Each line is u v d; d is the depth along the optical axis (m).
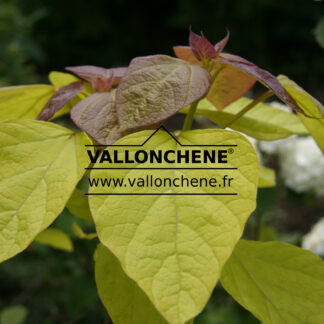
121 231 0.30
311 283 0.40
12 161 0.36
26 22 3.61
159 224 0.30
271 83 0.38
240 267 0.42
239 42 5.44
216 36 5.49
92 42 6.11
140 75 0.37
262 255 0.42
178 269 0.28
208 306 1.17
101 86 0.46
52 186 0.35
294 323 0.39
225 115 0.50
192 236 0.30
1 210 0.33
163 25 6.26
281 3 5.09
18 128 0.37
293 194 1.19
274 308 0.40
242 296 0.40
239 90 0.50
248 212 0.30
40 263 1.78
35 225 0.33
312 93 4.86
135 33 6.22
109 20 6.08
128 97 0.36
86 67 0.49
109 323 0.48
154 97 0.36
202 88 0.37
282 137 0.49
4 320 1.14
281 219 1.93
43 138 0.37
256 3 5.16
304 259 0.41
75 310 1.14
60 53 5.96
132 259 0.29
